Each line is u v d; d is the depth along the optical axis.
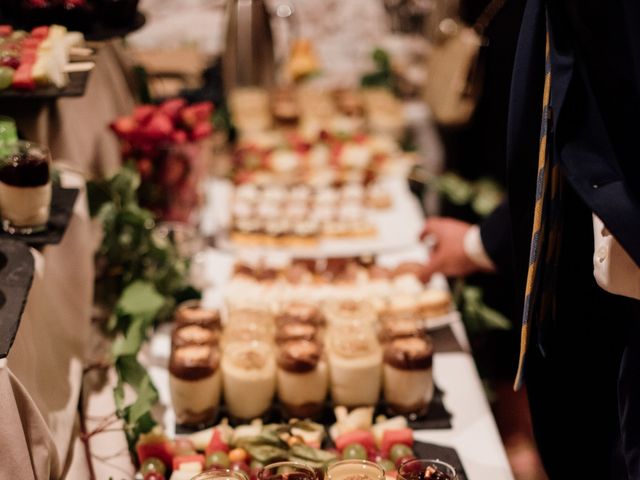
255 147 3.44
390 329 2.06
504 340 3.46
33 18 2.28
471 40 3.70
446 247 2.47
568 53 1.37
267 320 2.12
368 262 2.58
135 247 2.39
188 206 2.73
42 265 1.84
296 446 1.76
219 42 4.25
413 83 4.32
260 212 3.00
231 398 1.98
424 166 3.94
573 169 1.36
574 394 1.76
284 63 4.32
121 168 2.56
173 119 2.67
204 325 2.07
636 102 1.34
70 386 1.88
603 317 1.70
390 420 1.93
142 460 1.79
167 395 2.09
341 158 3.41
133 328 2.02
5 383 1.49
